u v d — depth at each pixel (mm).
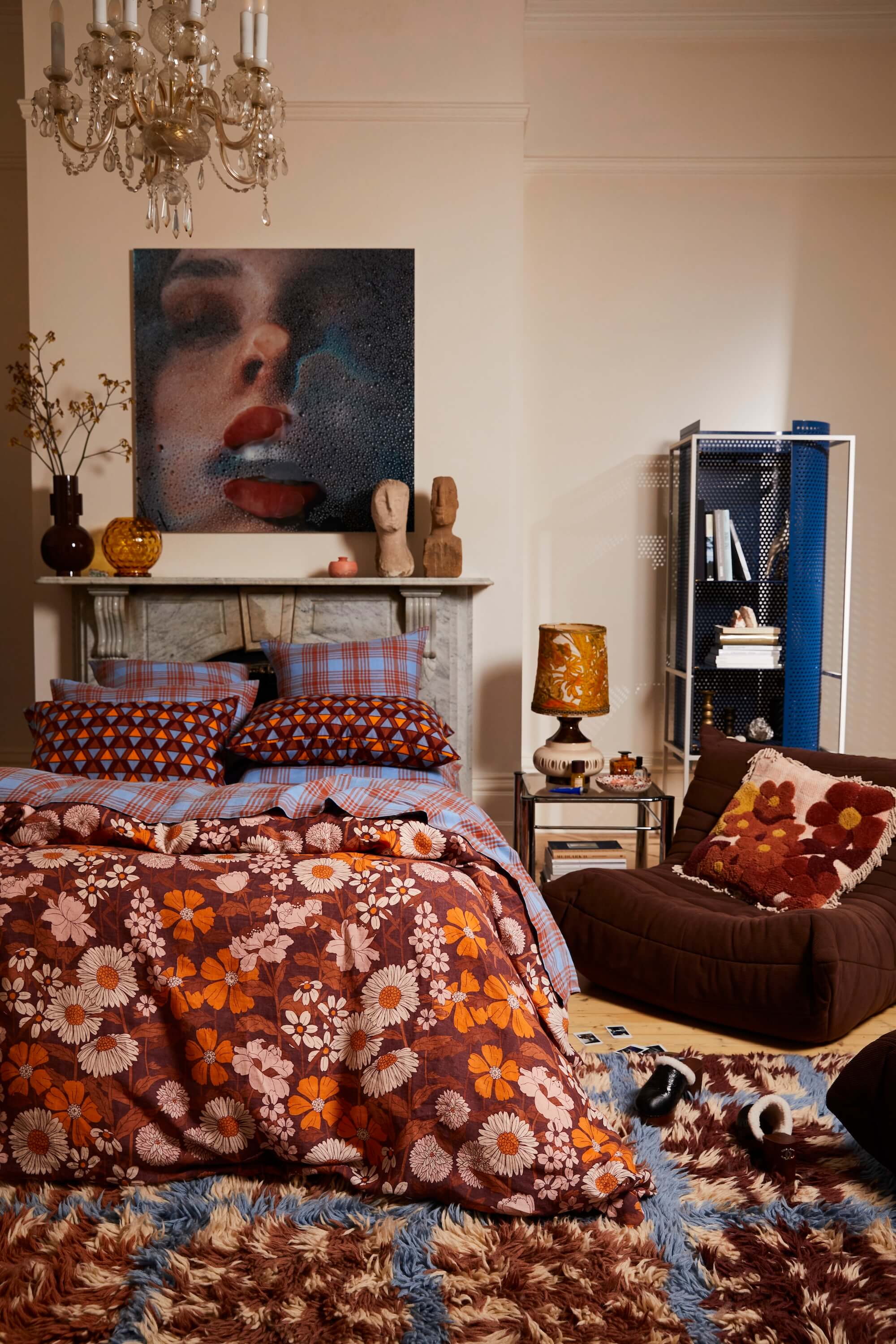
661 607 5031
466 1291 1629
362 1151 1914
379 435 4473
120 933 1959
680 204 4918
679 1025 2809
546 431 4973
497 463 4484
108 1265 1693
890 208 4930
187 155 2445
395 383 4453
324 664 3914
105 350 4418
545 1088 1879
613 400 4965
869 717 5117
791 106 4879
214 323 4414
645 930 2867
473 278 4438
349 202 4406
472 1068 1871
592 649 3838
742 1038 2713
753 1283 1646
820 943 2537
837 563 5055
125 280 4398
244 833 2242
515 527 4512
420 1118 1864
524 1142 1814
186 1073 1920
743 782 3291
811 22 4809
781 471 4723
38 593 4465
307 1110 1904
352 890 2041
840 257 4938
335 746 3447
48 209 4359
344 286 4422
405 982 1942
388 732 3465
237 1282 1644
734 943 2678
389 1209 1850
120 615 4309
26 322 5156
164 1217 1820
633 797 3566
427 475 4492
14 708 5273
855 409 4996
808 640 4648
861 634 5090
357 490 4488
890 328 4969
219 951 1957
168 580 4266
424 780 3424
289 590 4422
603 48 4863
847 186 4918
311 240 4410
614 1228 1792
